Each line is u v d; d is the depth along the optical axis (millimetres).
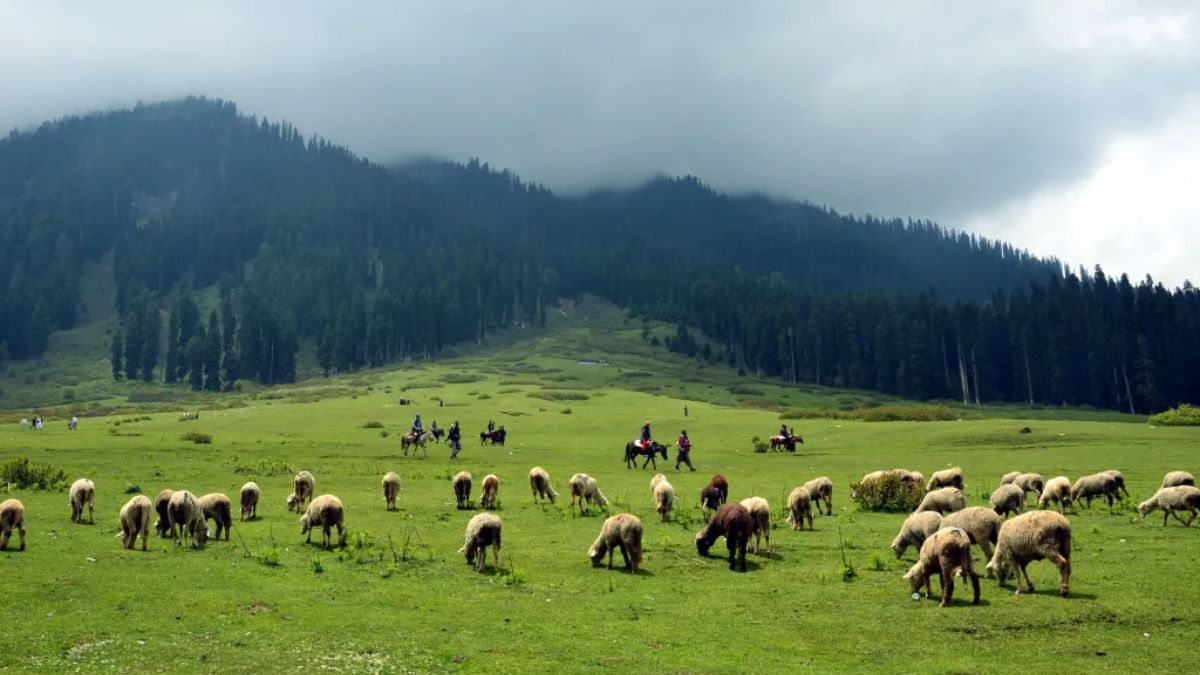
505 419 98750
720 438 78438
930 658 14414
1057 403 166000
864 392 187750
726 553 23453
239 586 18703
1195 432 61750
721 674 13602
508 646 15016
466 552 21875
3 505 21562
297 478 31578
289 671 13500
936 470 47844
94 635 14977
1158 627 15680
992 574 19562
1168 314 162375
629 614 17203
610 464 55594
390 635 15523
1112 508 31078
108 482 38094
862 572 20750
